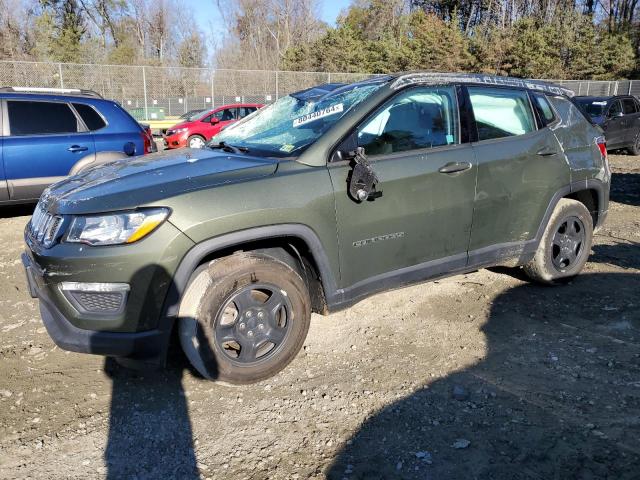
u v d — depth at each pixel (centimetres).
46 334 389
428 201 357
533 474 248
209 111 1805
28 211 770
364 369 340
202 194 286
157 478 250
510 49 3688
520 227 416
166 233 275
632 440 270
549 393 312
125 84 2208
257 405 303
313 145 328
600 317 411
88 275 274
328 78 2567
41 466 257
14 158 642
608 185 479
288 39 5584
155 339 284
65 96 689
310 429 283
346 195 325
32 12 4516
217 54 5500
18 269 527
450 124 380
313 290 339
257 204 295
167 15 5503
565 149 436
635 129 1446
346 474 249
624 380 325
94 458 263
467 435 276
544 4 4750
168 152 392
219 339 301
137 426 286
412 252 360
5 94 653
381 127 353
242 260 303
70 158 676
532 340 377
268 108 436
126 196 282
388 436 276
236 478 249
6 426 285
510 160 396
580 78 3825
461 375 333
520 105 421
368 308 429
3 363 347
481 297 449
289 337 324
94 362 349
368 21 5297
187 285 293
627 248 585
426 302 440
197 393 315
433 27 3878
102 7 5191
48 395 312
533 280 466
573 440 271
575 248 463
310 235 312
